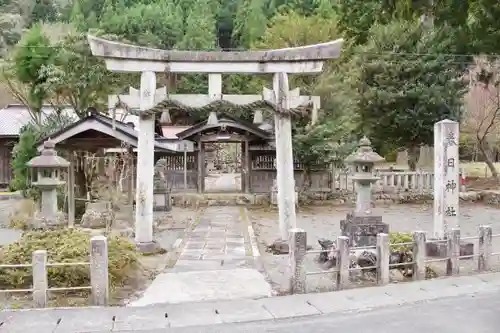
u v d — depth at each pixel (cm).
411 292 866
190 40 4375
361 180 1155
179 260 1119
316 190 2431
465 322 706
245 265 1068
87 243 944
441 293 861
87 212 1566
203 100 1236
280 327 689
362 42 2739
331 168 2456
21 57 2303
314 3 4044
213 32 5144
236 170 4484
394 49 2522
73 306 793
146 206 1225
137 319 724
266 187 2505
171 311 761
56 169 1218
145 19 4438
